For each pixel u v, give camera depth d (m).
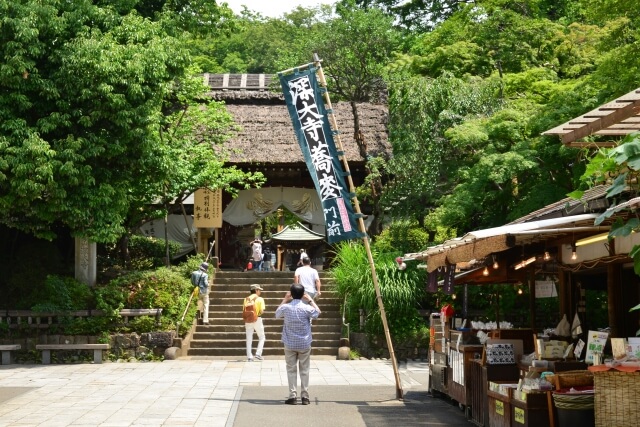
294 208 34.19
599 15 18.30
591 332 10.97
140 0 24.55
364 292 23.94
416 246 26.64
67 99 21.11
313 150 15.11
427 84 26.34
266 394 15.62
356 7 33.88
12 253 25.58
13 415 12.93
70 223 21.23
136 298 23.36
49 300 23.11
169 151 24.31
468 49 28.50
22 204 20.48
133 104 21.52
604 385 8.67
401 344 23.52
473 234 10.41
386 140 32.53
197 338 24.28
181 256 34.00
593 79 18.73
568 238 12.92
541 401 9.91
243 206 34.19
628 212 8.75
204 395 15.41
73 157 20.52
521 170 21.52
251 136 33.34
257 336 24.19
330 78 33.59
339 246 28.02
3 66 20.22
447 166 26.08
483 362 12.02
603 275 16.47
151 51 21.48
